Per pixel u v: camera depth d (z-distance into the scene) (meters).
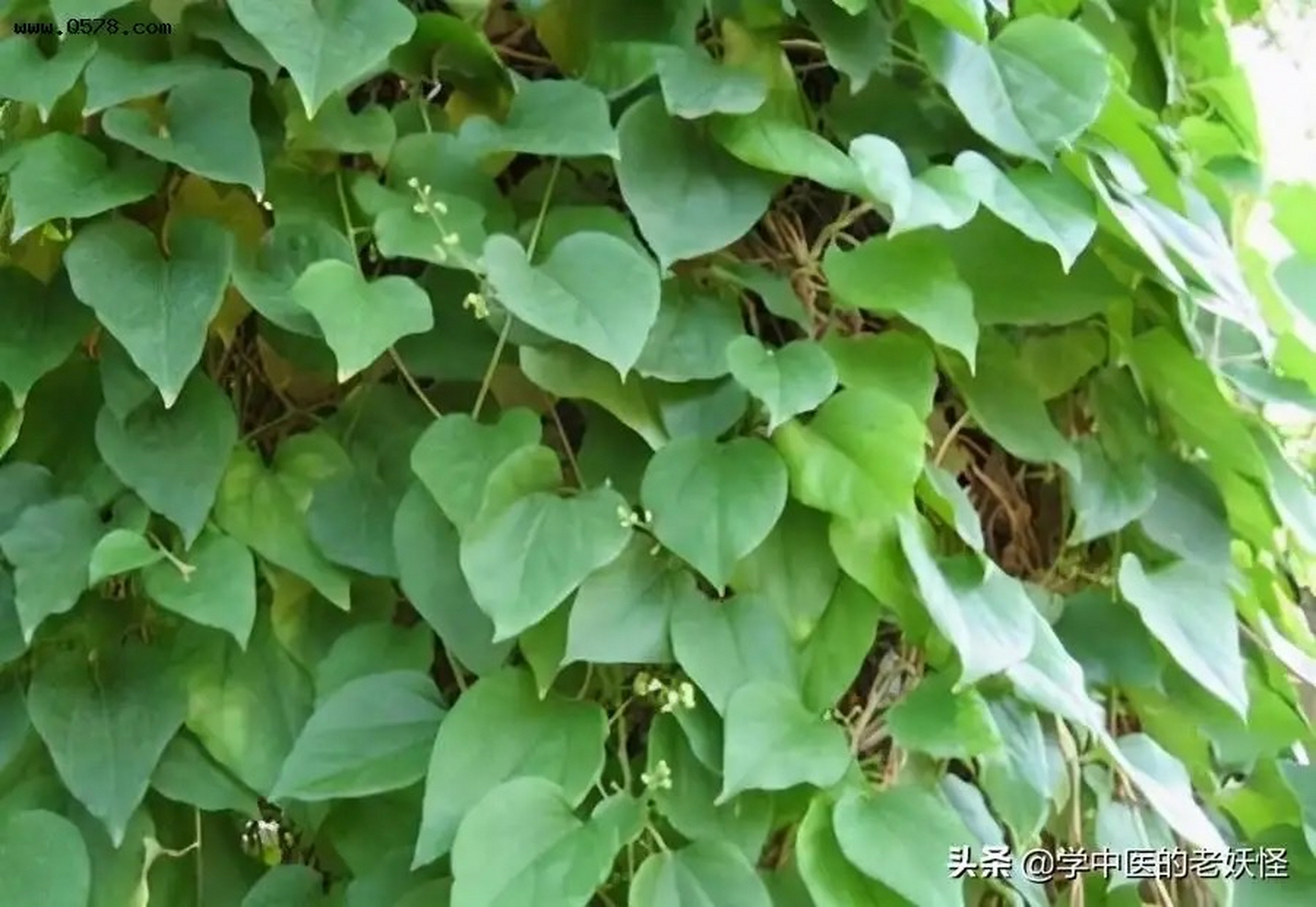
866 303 0.97
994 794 0.98
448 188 0.99
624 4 1.02
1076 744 1.03
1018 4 1.06
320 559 0.98
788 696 0.95
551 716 0.95
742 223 0.98
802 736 0.94
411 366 0.99
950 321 0.97
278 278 0.98
